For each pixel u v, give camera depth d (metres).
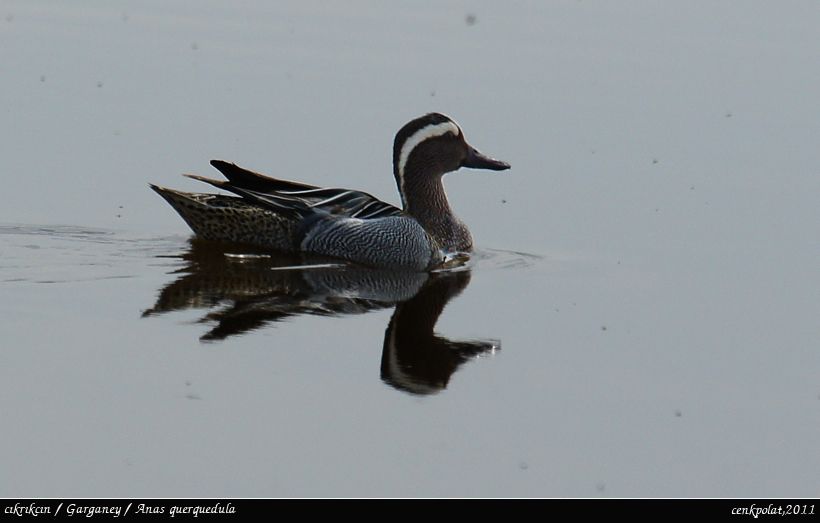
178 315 14.42
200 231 18.03
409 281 16.72
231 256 17.38
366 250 17.66
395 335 14.23
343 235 17.70
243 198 18.19
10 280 15.48
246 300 15.23
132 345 13.41
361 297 15.72
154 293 15.26
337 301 15.44
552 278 17.00
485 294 16.17
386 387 12.78
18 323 13.89
